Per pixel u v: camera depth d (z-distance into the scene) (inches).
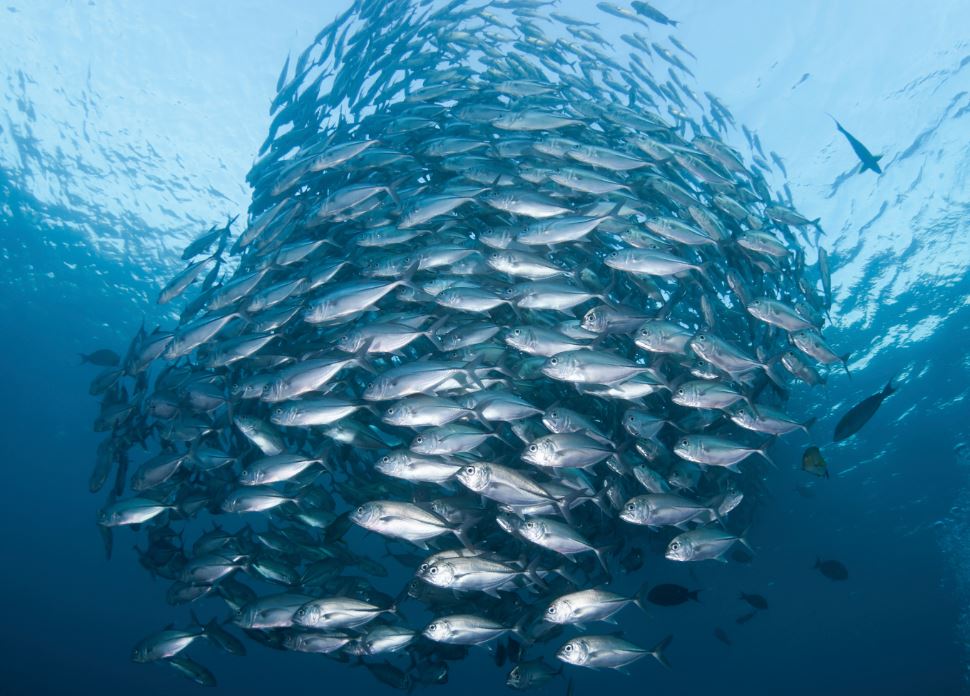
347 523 289.9
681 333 296.5
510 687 284.5
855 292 885.2
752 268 371.6
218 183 967.6
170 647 304.0
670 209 398.0
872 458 898.1
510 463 323.3
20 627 1603.1
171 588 315.9
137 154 936.9
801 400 879.7
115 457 390.3
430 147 374.9
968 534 885.2
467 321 333.1
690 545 268.7
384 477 359.6
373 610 253.8
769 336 387.9
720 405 285.3
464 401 275.4
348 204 343.0
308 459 290.8
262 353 358.0
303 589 315.9
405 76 520.4
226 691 1485.0
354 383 355.6
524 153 363.6
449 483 275.9
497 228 318.0
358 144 363.3
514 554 321.7
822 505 876.6
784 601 885.2
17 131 902.4
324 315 302.2
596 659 246.1
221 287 382.0
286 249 346.9
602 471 354.6
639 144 391.9
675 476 328.8
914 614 876.0
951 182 807.1
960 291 856.9
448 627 240.1
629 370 274.4
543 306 295.4
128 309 1157.1
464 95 432.5
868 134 792.9
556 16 542.0
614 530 382.6
